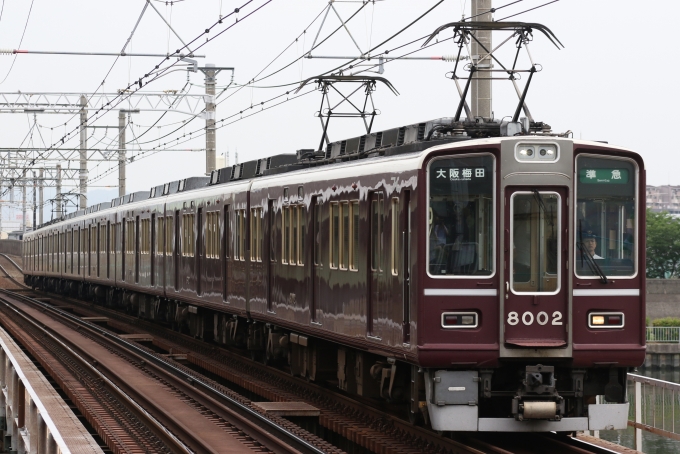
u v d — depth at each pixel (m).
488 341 22.89
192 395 31.84
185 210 50.03
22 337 52.88
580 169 23.20
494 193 23.00
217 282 44.03
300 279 33.03
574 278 23.02
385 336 25.58
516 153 22.98
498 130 25.06
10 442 32.72
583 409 23.50
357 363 29.27
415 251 23.14
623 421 23.28
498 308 22.91
